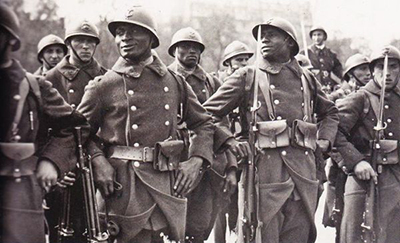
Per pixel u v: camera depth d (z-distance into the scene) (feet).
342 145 19.52
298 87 18.21
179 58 21.18
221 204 20.44
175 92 16.22
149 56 16.05
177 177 16.07
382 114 19.52
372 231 19.24
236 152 17.38
